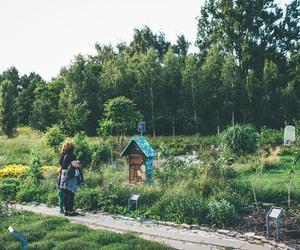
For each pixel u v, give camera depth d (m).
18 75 80.38
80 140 17.50
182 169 13.05
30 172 14.12
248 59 50.75
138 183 12.45
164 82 45.97
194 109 45.25
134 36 64.38
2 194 12.73
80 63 43.53
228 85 45.75
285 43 53.00
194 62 48.31
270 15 52.06
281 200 11.29
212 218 9.27
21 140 30.81
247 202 11.07
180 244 7.79
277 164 17.75
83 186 12.67
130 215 10.16
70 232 7.79
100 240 7.34
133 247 6.98
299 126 14.95
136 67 47.66
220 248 7.48
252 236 8.17
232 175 13.63
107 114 28.31
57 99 52.34
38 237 7.66
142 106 45.12
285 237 8.12
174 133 46.19
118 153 21.92
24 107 59.00
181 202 9.97
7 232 7.80
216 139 33.16
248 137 21.95
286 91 47.66
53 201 11.80
